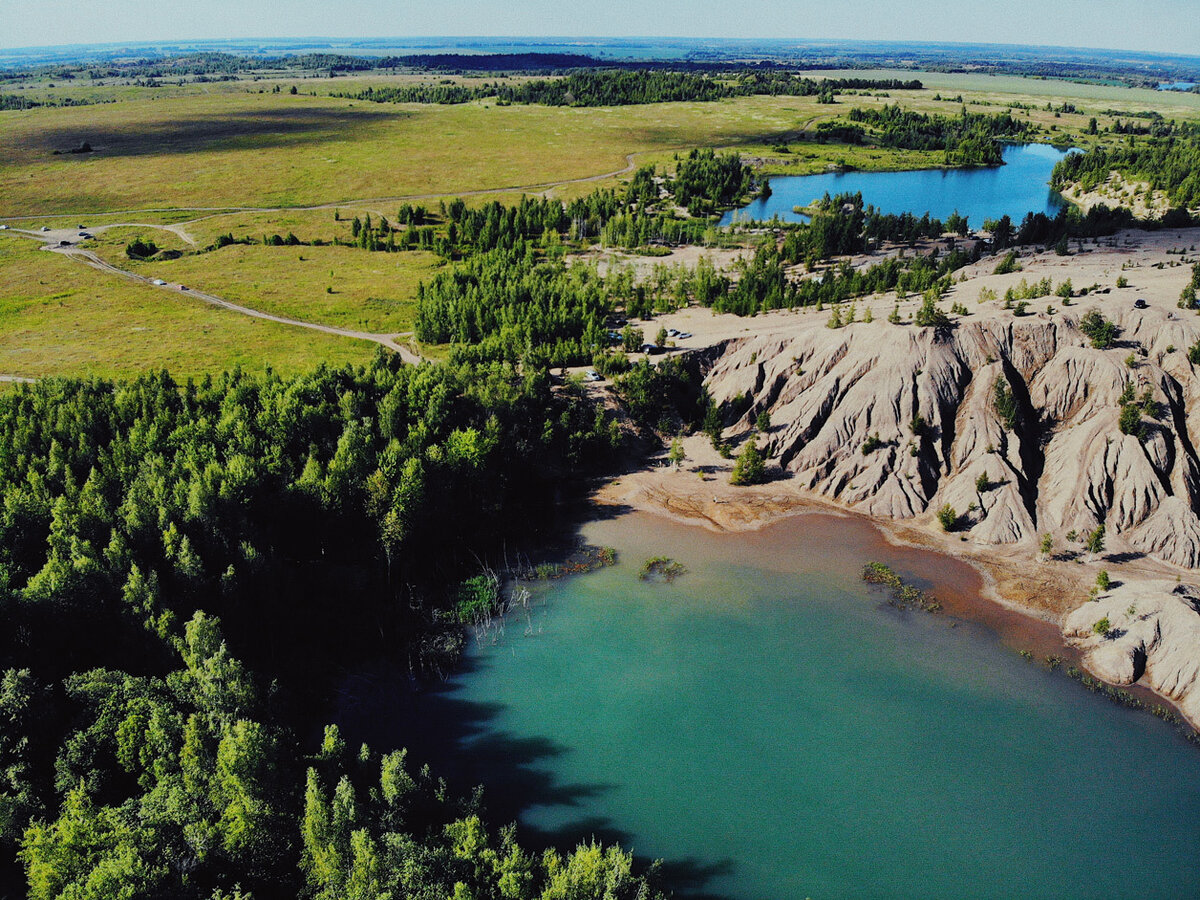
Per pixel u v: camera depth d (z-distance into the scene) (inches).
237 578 3041.3
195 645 2618.1
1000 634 3235.7
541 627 3336.6
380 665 3117.6
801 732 2763.3
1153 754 2659.9
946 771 2603.3
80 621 2775.6
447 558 3774.6
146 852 2006.6
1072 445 4037.9
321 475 3735.2
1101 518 3784.5
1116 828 2402.8
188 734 2273.6
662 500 4291.3
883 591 3513.8
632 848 2336.4
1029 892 2215.8
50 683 2519.7
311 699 2888.8
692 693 2950.3
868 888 2226.9
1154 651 3029.0
